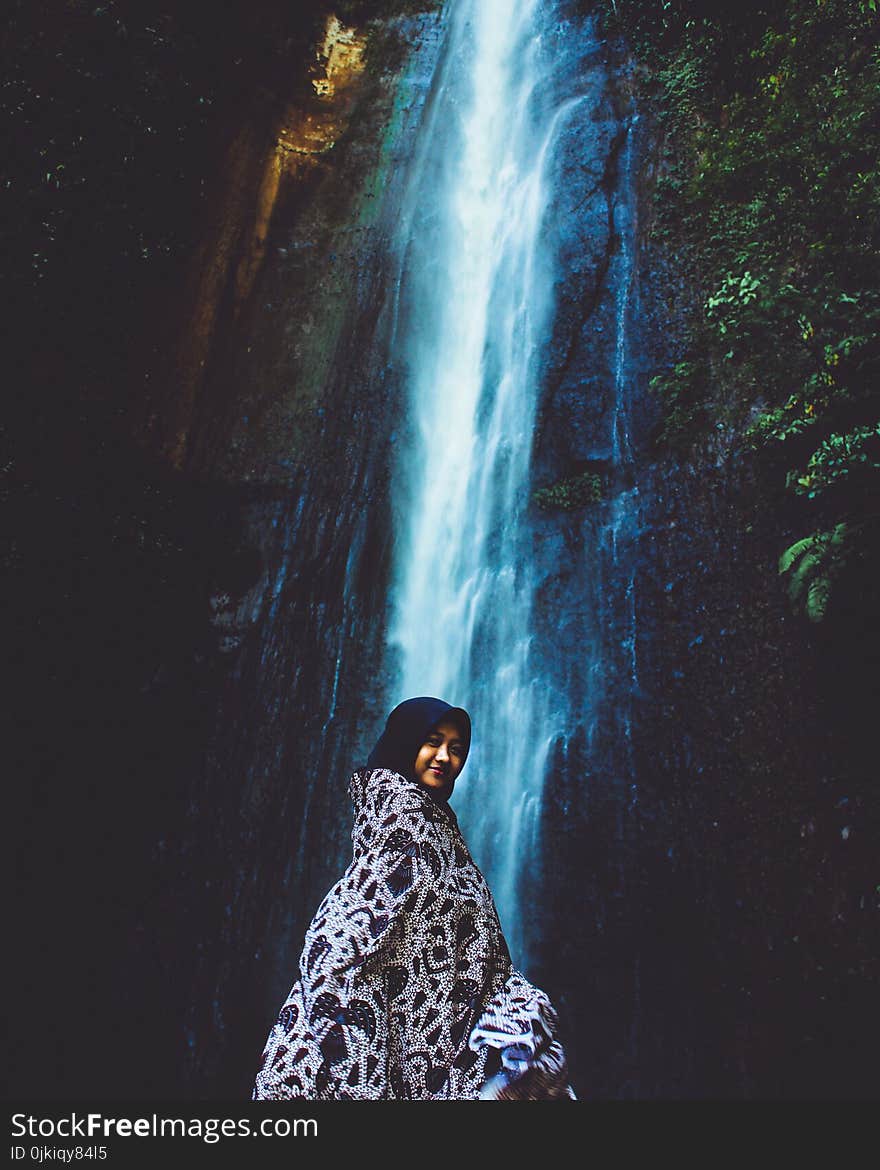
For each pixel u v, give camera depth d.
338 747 12.91
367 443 14.81
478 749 12.11
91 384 13.48
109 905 12.46
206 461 14.92
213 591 14.30
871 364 9.04
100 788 12.84
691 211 13.17
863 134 10.80
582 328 13.56
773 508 10.70
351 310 15.85
